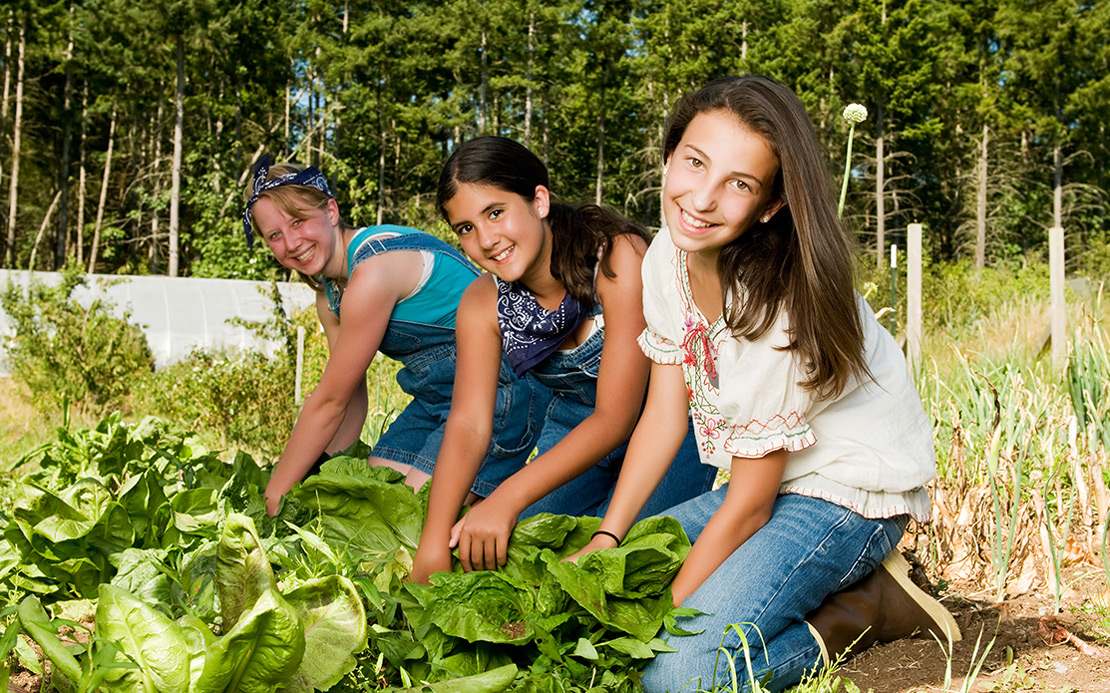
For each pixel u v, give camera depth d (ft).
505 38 125.59
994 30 132.36
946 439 11.47
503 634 6.11
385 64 124.26
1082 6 124.47
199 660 4.77
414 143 137.59
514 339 7.89
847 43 111.86
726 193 6.06
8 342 36.99
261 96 130.93
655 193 122.62
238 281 53.16
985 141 121.49
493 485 9.72
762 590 6.47
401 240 9.21
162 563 6.56
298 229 9.19
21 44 126.21
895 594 7.26
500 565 6.90
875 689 6.51
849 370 6.51
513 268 7.40
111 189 136.56
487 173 7.18
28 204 134.00
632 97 131.13
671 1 122.42
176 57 116.67
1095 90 116.47
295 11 131.44
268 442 22.71
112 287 49.06
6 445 20.45
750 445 6.59
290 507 7.64
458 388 7.95
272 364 26.94
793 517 6.89
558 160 138.72
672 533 6.83
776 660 6.48
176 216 103.86
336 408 8.91
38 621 5.00
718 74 122.72
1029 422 10.37
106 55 118.73
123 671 4.74
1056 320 19.22
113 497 7.52
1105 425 11.30
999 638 7.43
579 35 127.65
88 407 30.78
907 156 131.54
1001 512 9.31
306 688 5.08
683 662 6.27
